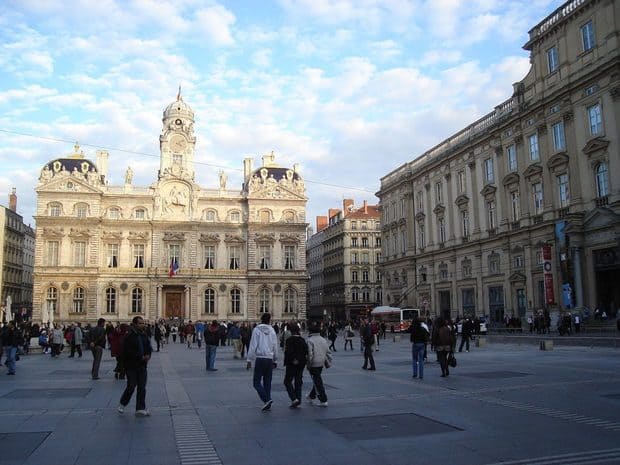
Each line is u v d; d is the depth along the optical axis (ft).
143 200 306.76
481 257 200.23
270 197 317.01
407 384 66.08
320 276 475.72
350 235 407.64
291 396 50.70
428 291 237.86
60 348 129.90
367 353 85.05
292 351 50.98
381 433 39.52
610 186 141.18
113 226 301.43
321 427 41.86
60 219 291.79
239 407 51.49
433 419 44.14
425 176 242.99
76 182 296.51
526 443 35.91
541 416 44.55
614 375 68.90
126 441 37.83
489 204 197.26
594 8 147.54
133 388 47.78
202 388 66.54
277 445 36.37
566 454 33.09
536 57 171.22
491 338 153.69
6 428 42.22
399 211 268.21
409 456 33.30
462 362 91.81
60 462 32.48
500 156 189.67
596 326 141.49
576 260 149.28
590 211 147.02
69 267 290.15
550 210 163.02
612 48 140.77
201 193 314.14
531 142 174.50
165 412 49.03
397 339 185.47
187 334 178.60
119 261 299.58
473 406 49.80
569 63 157.38
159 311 298.35
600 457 32.35
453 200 220.23
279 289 311.68
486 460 32.17
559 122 161.17
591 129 148.66
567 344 125.39
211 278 306.35
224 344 182.80
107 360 116.67
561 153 157.89
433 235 235.40
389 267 277.85
